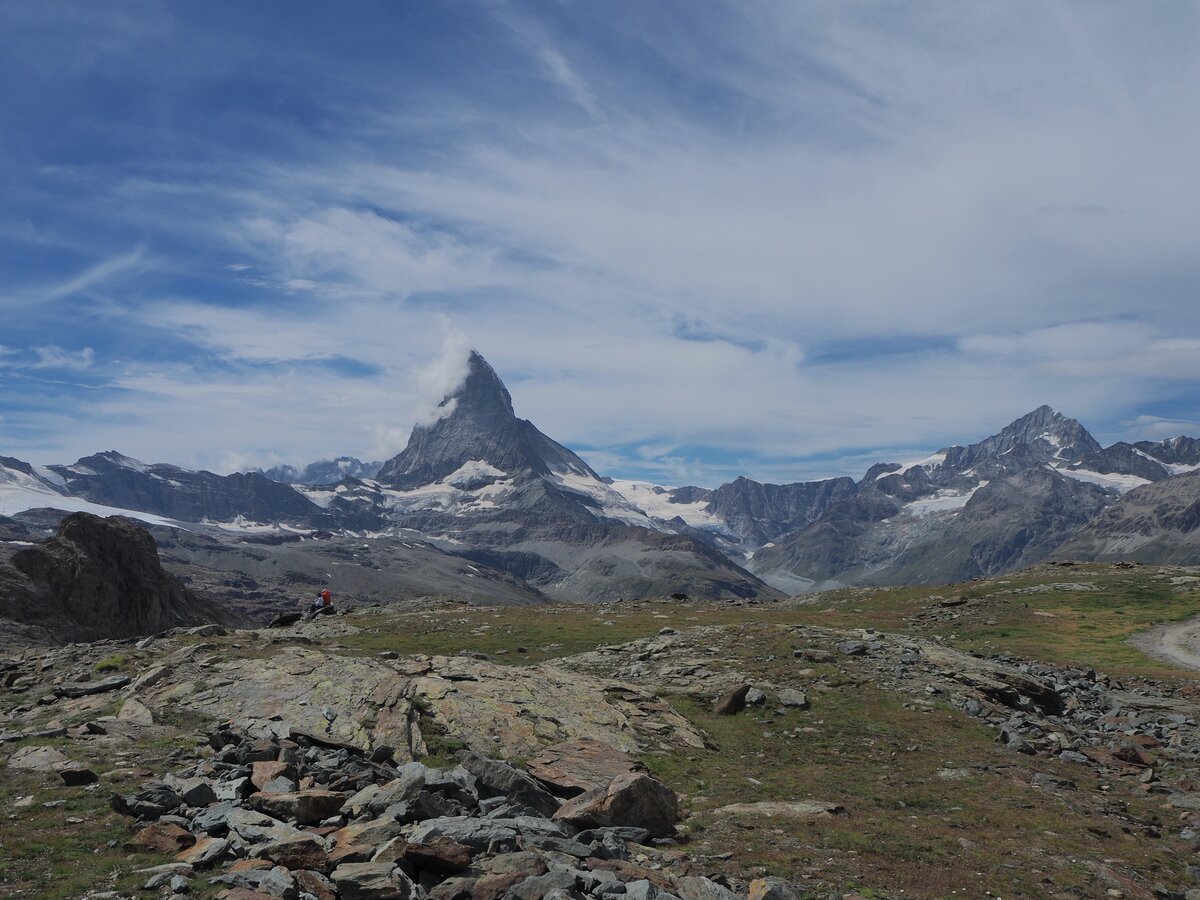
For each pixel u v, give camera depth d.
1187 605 92.44
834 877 22.97
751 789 33.12
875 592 120.69
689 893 19.98
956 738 42.00
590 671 56.41
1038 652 73.62
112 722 32.16
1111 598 98.12
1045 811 30.92
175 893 16.69
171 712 34.84
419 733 32.59
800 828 27.61
